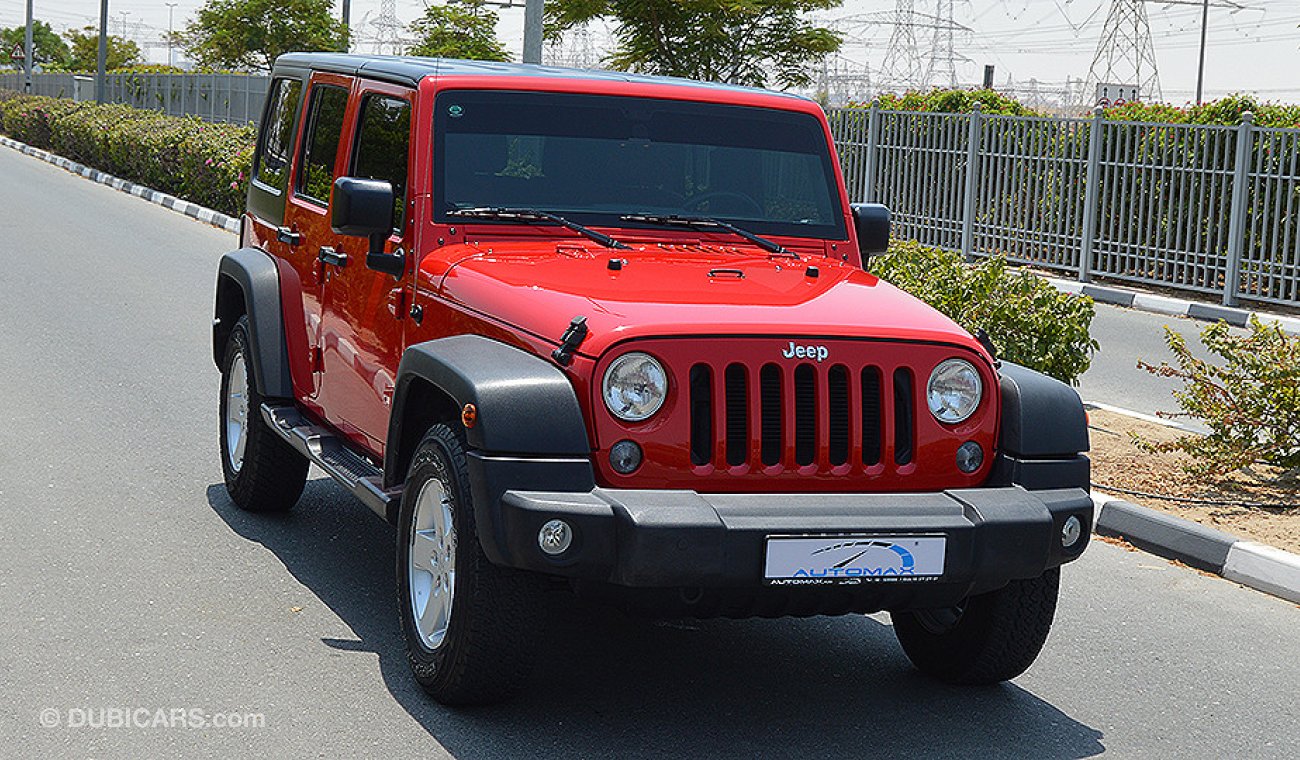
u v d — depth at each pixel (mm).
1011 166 20281
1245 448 8586
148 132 29734
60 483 7883
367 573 6621
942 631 5590
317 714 5023
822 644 6035
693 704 5281
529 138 5965
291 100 7625
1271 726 5336
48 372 10906
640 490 4652
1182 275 18500
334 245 6551
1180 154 18094
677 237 6016
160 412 9742
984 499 4852
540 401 4648
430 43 38844
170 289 15789
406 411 5434
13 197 26922
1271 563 6938
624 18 25750
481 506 4637
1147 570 7203
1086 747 5062
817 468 4848
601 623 6160
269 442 7176
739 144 6254
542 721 5043
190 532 7121
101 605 6035
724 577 4547
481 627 4777
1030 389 5121
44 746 4688
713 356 4758
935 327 5066
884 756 4895
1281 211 17094
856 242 6344
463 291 5348
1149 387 12281
